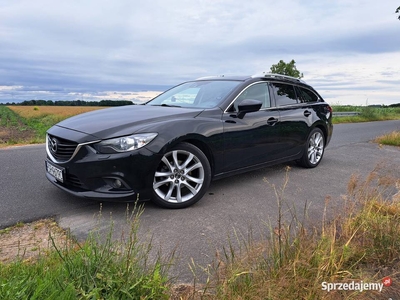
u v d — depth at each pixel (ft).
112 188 10.62
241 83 14.94
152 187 10.99
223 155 13.10
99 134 10.71
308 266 6.71
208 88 15.40
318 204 12.77
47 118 93.56
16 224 10.15
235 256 7.36
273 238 7.67
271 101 16.07
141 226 10.18
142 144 10.61
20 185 14.14
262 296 5.98
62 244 8.68
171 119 11.94
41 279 5.90
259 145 14.73
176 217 11.02
